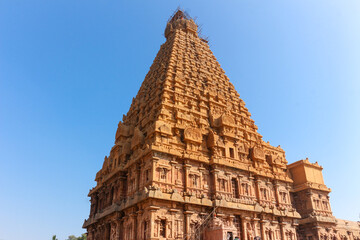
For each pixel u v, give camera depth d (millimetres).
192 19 79688
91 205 58906
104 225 46688
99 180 58344
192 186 40875
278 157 56688
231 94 61281
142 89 62094
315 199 54688
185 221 37094
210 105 53906
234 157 48719
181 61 59031
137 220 37500
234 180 46531
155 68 64188
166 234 34812
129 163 44250
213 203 39906
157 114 46156
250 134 56438
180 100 50156
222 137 49562
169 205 36625
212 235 36656
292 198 56344
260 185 49250
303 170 56625
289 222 49281
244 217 42531
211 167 44438
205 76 60062
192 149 44125
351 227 58031
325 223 52844
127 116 62000
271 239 44844
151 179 37844
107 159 56344
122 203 41344
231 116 52656
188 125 47219
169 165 40156
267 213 45656
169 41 69688
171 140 42875
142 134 46719
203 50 68438
